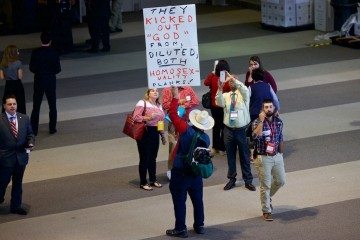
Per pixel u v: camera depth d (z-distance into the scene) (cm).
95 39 3488
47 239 1823
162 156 2291
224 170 2172
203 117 1745
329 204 1939
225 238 1789
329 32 3538
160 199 2009
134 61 3338
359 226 1820
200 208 1800
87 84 3039
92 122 2609
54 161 2288
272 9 3675
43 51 2475
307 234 1794
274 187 1884
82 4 4091
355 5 3428
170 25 1769
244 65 3183
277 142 1839
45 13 3903
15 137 1917
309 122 2505
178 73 1781
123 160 2275
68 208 1983
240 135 2014
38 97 2489
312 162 2194
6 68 2467
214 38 3641
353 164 2169
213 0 4359
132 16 4184
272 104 1839
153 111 2019
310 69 3075
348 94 2761
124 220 1903
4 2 3938
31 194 2069
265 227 1838
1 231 1872
